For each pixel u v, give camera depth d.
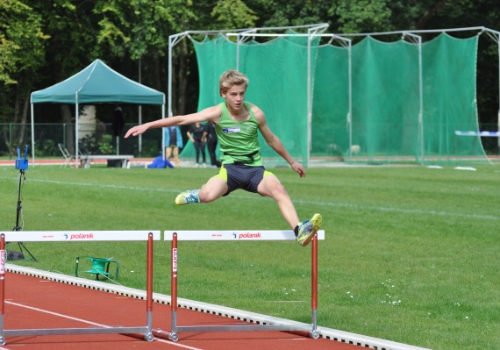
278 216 33.03
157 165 57.84
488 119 102.56
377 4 86.56
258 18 84.12
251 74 58.88
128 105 91.50
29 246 26.45
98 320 16.58
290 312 17.41
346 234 29.06
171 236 14.57
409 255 25.11
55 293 19.39
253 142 14.30
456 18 98.00
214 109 14.16
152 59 89.06
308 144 59.03
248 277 21.66
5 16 78.00
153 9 80.06
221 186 14.12
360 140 63.81
